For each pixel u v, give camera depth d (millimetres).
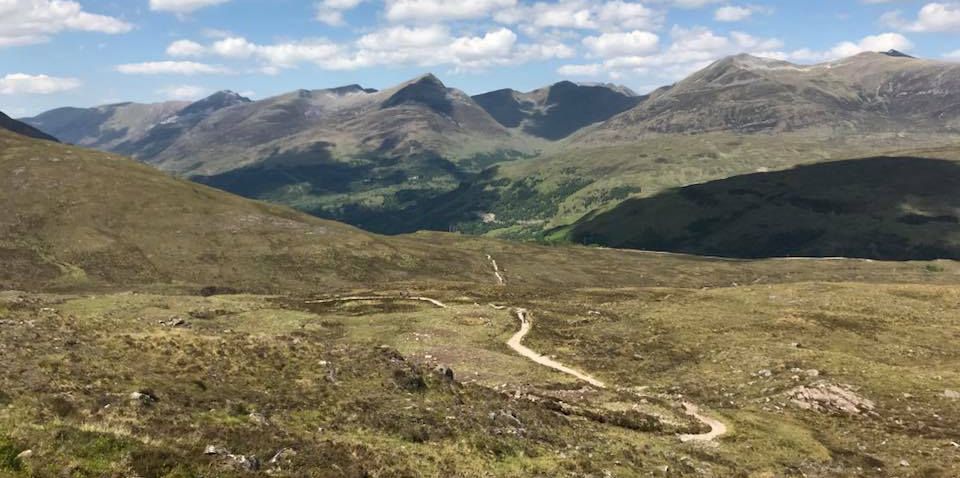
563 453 34688
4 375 30641
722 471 35938
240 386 36312
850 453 43375
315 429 31094
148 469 20250
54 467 18781
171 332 48156
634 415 47469
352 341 74312
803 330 82250
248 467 22891
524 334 82500
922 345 76438
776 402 56156
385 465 27125
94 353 38156
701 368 68125
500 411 40469
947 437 46625
